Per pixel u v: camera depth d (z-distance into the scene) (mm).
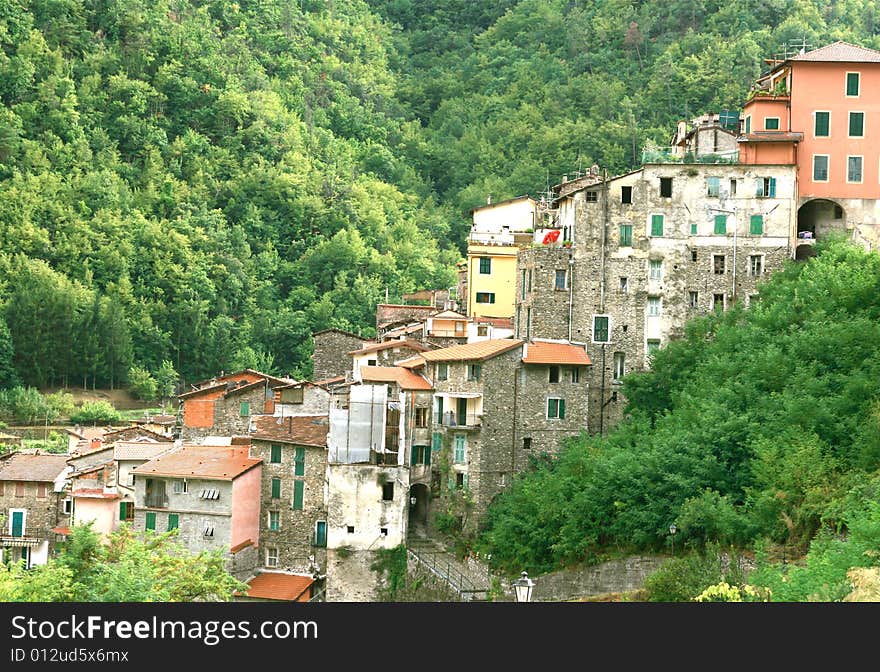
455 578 111312
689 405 112375
